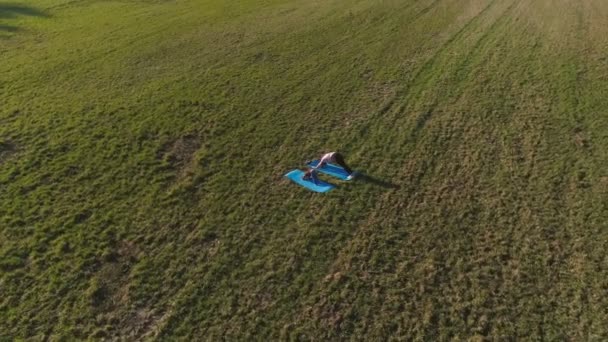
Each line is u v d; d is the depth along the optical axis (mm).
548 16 31438
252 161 17781
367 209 15250
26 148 18297
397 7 34969
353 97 22156
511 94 21859
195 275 12992
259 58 26594
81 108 21266
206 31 30906
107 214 15148
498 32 29266
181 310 12023
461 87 22766
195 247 13891
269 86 23328
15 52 27281
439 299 12195
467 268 13062
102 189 16281
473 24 30875
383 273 12977
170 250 13797
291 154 18156
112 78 24250
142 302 12258
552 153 17625
